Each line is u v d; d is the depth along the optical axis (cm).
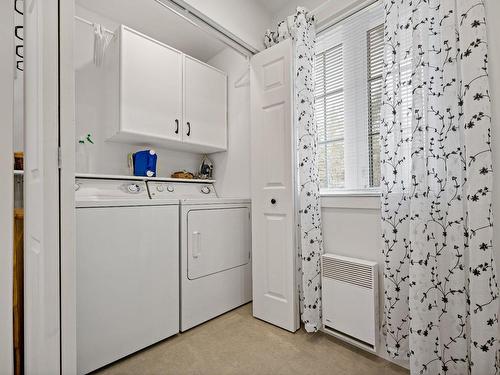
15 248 118
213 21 172
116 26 219
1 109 82
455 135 114
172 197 226
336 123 181
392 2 134
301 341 163
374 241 151
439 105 119
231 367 139
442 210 118
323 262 166
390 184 135
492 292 103
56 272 90
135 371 137
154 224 162
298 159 180
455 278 113
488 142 104
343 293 154
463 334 111
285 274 178
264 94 192
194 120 230
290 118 176
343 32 175
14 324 115
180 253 176
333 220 171
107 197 189
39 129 90
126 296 148
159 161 246
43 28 88
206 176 263
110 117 199
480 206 105
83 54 204
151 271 159
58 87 92
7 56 83
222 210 205
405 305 132
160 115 206
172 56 216
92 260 135
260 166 194
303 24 173
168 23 221
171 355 150
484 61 105
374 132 162
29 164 101
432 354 119
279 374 133
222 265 203
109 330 140
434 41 121
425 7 121
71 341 93
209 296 192
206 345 160
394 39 134
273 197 185
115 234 144
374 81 162
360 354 149
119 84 185
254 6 202
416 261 120
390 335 134
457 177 114
